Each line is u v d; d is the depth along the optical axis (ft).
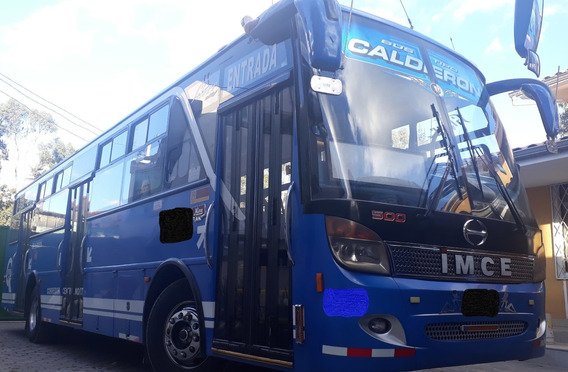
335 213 13.10
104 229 25.30
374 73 15.39
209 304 16.72
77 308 27.22
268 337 14.37
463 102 17.06
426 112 15.85
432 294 13.15
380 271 12.89
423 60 16.66
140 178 22.79
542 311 15.66
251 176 16.03
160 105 22.43
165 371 18.84
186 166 19.45
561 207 36.88
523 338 14.88
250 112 16.66
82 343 33.24
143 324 20.01
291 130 14.66
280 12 14.57
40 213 36.14
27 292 35.96
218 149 17.61
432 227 13.88
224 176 17.21
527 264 15.58
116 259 23.50
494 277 14.58
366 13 16.14
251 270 15.37
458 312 13.50
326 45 12.76
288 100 15.08
